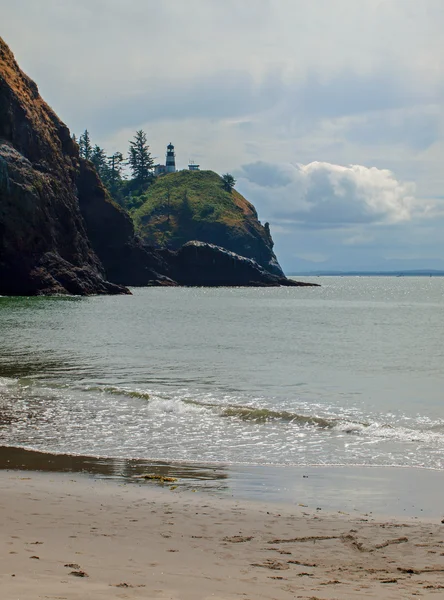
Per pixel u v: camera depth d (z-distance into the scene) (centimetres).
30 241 9462
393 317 7350
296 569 788
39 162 10712
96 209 13212
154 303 9106
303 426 1836
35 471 1345
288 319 6862
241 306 9100
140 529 955
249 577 746
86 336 4534
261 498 1168
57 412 1992
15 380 2570
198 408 2056
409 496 1186
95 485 1236
